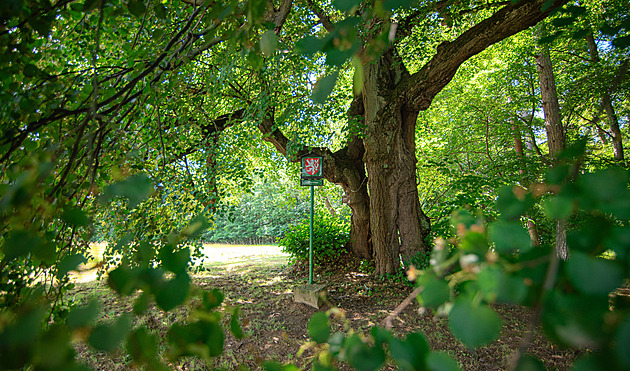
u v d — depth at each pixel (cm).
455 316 33
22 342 32
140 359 39
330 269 721
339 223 834
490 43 493
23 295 75
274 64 398
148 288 42
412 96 599
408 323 394
